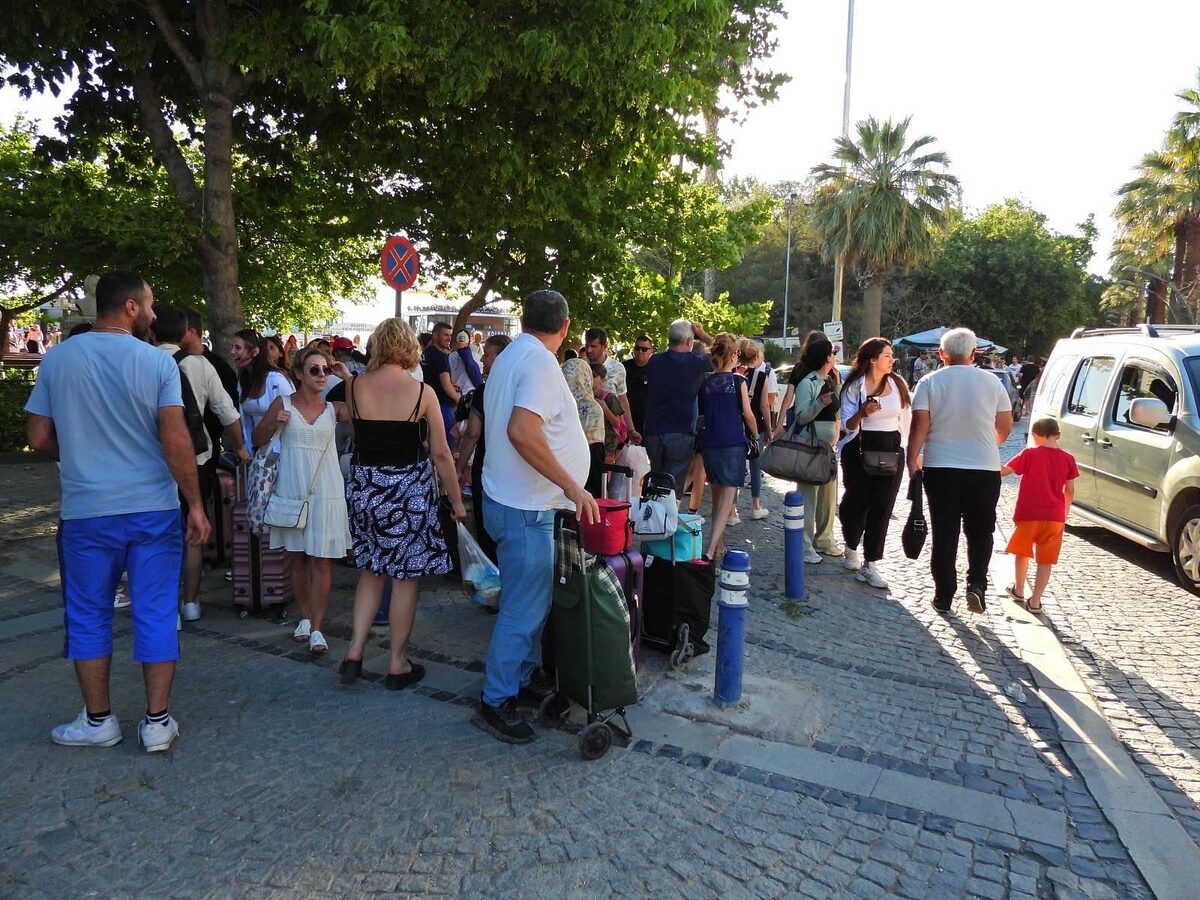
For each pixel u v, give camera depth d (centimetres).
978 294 4725
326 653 472
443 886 279
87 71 878
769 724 400
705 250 1305
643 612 478
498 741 375
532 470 361
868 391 634
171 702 405
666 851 302
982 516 569
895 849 311
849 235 3291
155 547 347
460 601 566
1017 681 473
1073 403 887
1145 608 623
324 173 1197
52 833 299
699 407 655
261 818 312
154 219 796
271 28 733
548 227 1140
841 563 711
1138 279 3978
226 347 844
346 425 623
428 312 2008
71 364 333
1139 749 404
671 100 741
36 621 515
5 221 916
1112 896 291
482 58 689
